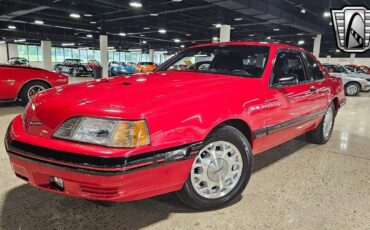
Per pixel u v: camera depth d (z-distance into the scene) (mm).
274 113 2480
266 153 3514
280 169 2973
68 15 15945
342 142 4152
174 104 1811
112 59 48875
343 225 1960
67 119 1692
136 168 1594
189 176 1942
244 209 2139
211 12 14812
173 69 3047
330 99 3705
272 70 2566
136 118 1629
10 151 1789
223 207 2162
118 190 1594
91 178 1547
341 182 2676
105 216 2010
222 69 2848
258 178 2721
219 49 3010
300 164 3139
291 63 3014
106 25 18688
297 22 15266
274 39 26406
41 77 5984
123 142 1594
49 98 1887
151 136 1662
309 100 3080
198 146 1850
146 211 2086
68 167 1564
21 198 2223
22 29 22438
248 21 17266
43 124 1765
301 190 2480
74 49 42625
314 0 12109
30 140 1726
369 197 2383
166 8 13430
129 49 42438
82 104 1721
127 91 1944
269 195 2369
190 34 25297
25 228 1837
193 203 2031
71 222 1924
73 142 1632
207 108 1938
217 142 2059
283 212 2107
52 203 2162
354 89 11852
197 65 3051
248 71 2646
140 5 12000
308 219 2021
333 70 13109
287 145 3893
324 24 18609
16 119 2064
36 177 1739
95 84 2174
